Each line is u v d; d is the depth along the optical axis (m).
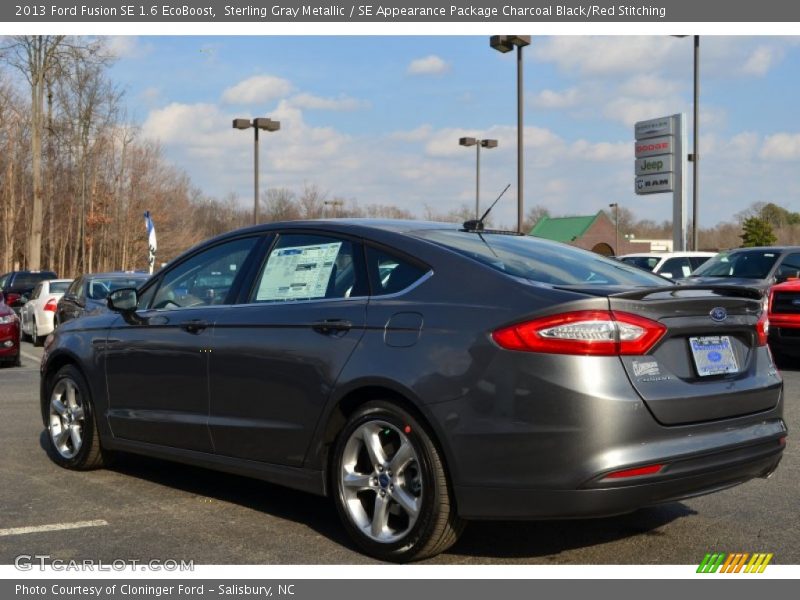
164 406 5.23
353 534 4.18
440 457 3.87
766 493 5.30
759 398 4.15
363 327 4.20
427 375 3.87
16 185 61.09
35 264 42.97
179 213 71.19
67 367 6.02
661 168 31.27
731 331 4.15
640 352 3.69
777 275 12.80
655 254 18.56
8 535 4.50
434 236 4.48
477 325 3.81
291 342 4.46
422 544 3.91
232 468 4.82
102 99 53.97
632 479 3.57
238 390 4.73
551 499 3.59
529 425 3.61
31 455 6.48
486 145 34.16
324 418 4.27
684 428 3.76
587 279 4.27
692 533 4.54
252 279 4.95
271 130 29.98
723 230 101.69
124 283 14.66
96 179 61.44
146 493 5.38
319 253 4.67
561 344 3.60
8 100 54.44
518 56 21.81
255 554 4.21
